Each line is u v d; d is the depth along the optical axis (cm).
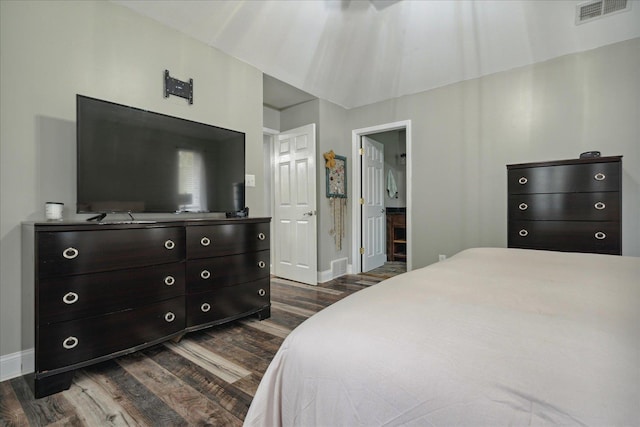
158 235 191
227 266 230
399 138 588
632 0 231
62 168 190
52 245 152
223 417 134
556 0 244
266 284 259
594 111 271
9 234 171
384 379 58
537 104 297
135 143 199
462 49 303
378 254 489
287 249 411
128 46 218
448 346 61
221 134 251
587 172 237
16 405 144
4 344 170
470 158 335
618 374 49
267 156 452
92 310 164
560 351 57
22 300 175
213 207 244
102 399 148
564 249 244
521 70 305
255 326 242
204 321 215
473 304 84
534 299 87
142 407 141
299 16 266
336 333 71
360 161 441
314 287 365
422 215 367
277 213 426
